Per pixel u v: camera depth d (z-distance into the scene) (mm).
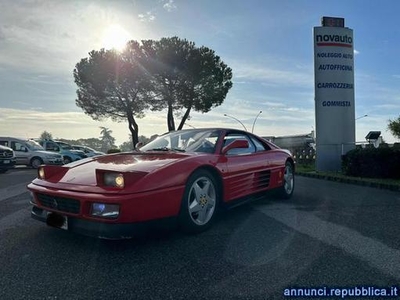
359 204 4996
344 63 10359
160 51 24859
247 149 4535
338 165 10273
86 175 3152
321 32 10258
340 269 2523
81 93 27578
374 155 8117
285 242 3148
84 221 2840
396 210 4559
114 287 2264
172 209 3074
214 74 26141
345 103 10391
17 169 15297
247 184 4250
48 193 3064
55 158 16250
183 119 27328
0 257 2811
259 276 2414
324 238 3266
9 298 2121
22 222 3975
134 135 28016
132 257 2801
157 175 2990
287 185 5445
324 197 5660
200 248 3002
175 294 2162
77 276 2438
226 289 2225
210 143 4043
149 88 26344
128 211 2719
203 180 3531
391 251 2893
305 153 15023
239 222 3902
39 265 2641
